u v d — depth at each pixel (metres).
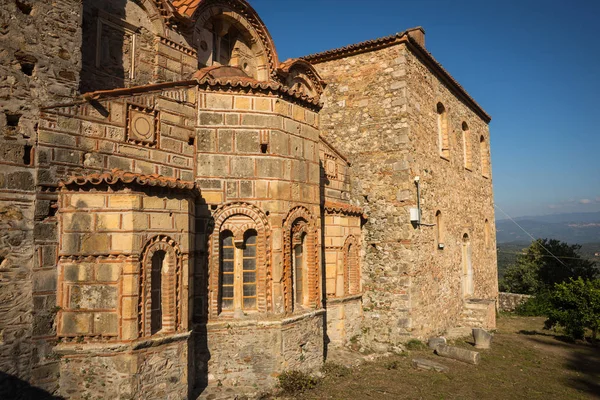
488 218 30.28
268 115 12.80
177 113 12.02
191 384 11.08
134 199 9.58
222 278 12.48
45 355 9.00
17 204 8.85
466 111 27.33
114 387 9.12
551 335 22.00
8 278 8.63
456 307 22.94
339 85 20.80
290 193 13.09
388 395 12.35
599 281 20.70
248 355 11.92
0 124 8.77
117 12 12.91
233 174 12.49
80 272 9.38
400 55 19.28
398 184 18.77
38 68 9.52
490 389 13.32
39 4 9.67
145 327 9.66
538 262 37.62
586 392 13.40
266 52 18.08
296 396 11.67
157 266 10.26
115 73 12.76
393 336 18.06
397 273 18.33
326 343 16.41
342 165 19.44
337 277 17.30
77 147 9.80
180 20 14.38
